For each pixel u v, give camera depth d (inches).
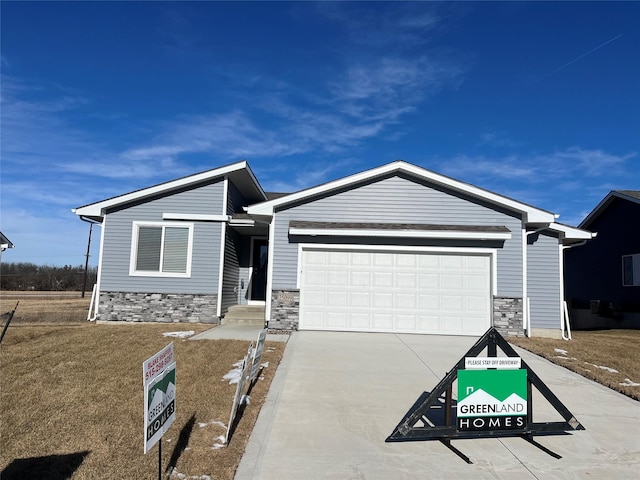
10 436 178.1
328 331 458.0
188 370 277.6
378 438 192.4
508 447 188.4
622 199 743.7
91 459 161.2
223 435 186.4
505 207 477.4
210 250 525.0
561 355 366.0
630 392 262.4
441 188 486.6
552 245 491.5
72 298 1267.2
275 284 467.8
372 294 463.2
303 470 161.8
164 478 151.0
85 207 527.2
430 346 390.0
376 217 485.1
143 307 520.4
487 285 465.1
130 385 246.1
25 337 389.1
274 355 333.7
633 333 579.2
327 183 479.2
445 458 176.1
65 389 237.1
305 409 222.8
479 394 193.5
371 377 282.7
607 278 774.5
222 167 524.1
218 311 515.5
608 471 168.1
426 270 466.3
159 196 532.7
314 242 470.9
